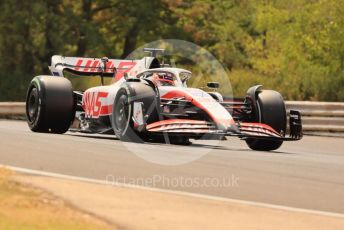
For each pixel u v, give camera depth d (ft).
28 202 66.13
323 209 73.77
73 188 73.36
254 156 109.09
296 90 228.02
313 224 67.46
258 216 68.80
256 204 73.41
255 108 120.78
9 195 67.72
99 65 129.49
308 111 181.88
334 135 179.83
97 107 122.52
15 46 363.15
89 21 390.83
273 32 371.56
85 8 398.42
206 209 69.82
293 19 350.84
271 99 121.19
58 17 364.38
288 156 113.91
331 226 67.21
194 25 414.62
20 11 354.13
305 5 318.86
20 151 96.84
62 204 66.80
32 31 367.45
